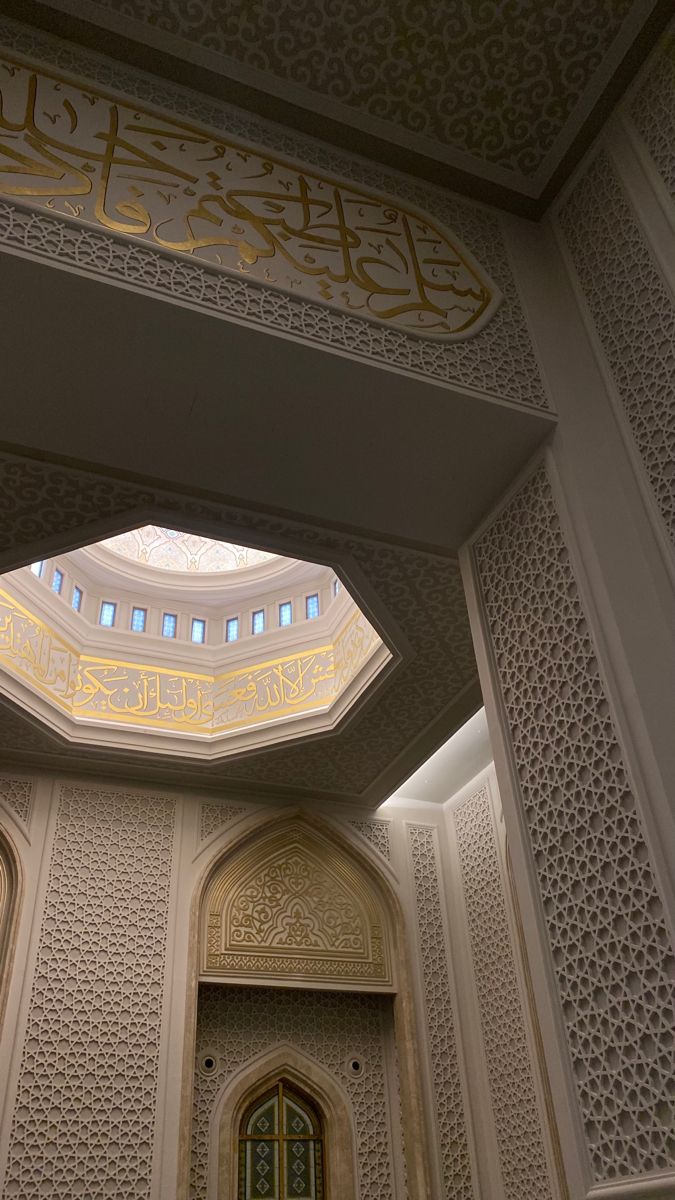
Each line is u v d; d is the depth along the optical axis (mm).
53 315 1896
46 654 3939
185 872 4078
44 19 2113
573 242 2449
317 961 4121
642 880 1676
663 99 2186
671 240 2098
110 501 2504
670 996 1557
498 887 4203
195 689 4336
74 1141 3365
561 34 2215
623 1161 1558
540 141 2422
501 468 2326
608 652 1890
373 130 2373
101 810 4090
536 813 2004
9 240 1805
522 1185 3607
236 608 4691
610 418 2193
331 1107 3945
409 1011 4074
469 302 2322
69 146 1998
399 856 4539
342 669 3998
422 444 2250
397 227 2361
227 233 2086
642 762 1742
